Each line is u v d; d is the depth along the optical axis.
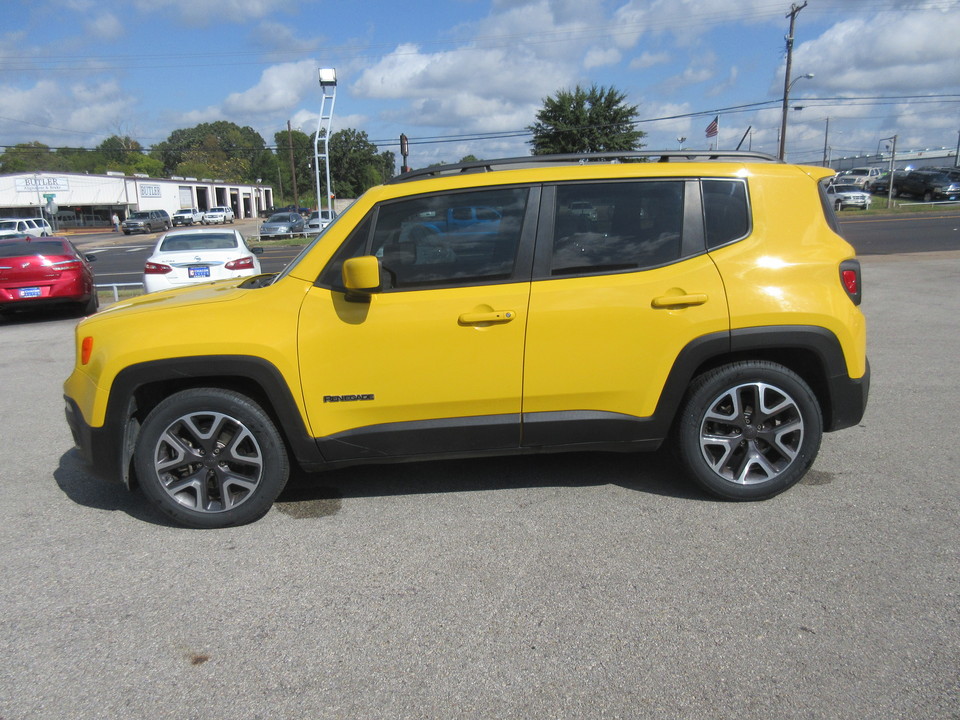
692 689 2.53
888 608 2.96
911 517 3.75
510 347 3.79
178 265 11.39
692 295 3.80
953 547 3.43
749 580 3.20
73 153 120.94
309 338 3.75
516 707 2.47
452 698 2.53
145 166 110.12
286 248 32.81
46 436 5.70
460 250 3.83
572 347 3.81
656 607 3.03
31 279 11.47
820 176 4.05
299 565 3.48
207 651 2.85
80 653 2.85
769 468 3.98
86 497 4.43
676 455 4.07
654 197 3.89
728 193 3.93
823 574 3.23
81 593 3.29
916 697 2.45
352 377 3.79
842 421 4.00
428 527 3.84
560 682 2.59
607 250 3.85
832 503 3.96
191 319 3.79
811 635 2.80
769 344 3.82
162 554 3.64
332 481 4.54
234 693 2.60
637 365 3.85
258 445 3.84
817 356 3.88
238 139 143.88
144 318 3.84
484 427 3.88
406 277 3.82
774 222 3.92
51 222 64.19
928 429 5.11
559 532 3.72
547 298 3.79
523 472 4.56
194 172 116.81
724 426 3.99
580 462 4.70
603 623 2.93
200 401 3.79
